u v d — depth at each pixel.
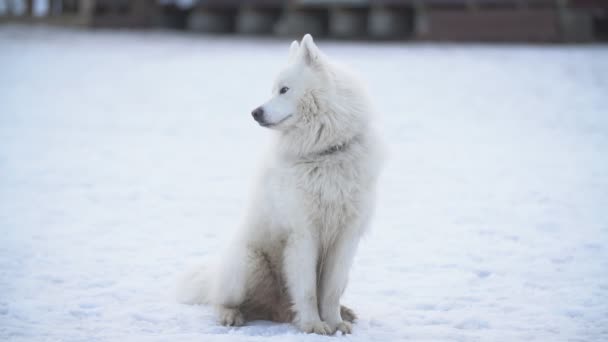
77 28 45.31
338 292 5.78
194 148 15.47
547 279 7.02
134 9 48.53
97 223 9.47
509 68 26.66
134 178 12.54
